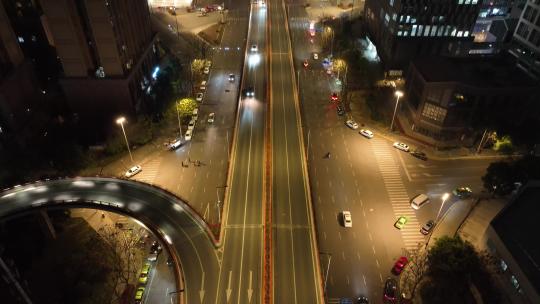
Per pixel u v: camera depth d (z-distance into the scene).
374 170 117.25
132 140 123.88
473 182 112.88
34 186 96.94
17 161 109.25
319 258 86.62
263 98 150.75
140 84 140.12
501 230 80.88
